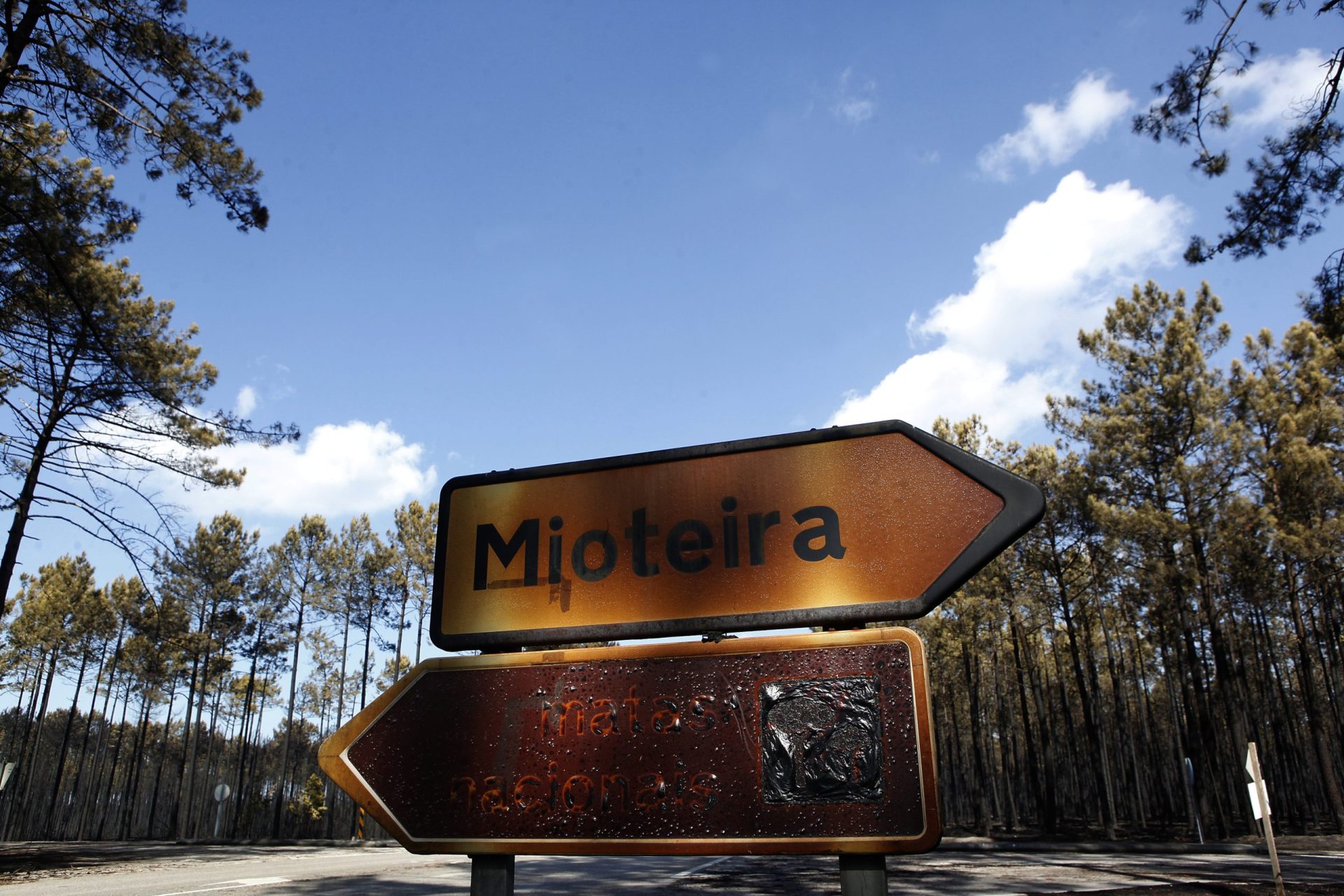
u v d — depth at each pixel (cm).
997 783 4912
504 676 258
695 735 232
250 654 3688
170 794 5947
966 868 1598
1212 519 2095
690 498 260
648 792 230
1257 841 2059
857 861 211
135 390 1439
